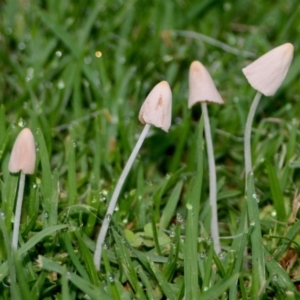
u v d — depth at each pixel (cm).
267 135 65
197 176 53
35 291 50
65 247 54
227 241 57
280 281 52
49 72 69
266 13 79
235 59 73
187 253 51
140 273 52
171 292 51
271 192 57
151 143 65
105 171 62
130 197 57
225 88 71
